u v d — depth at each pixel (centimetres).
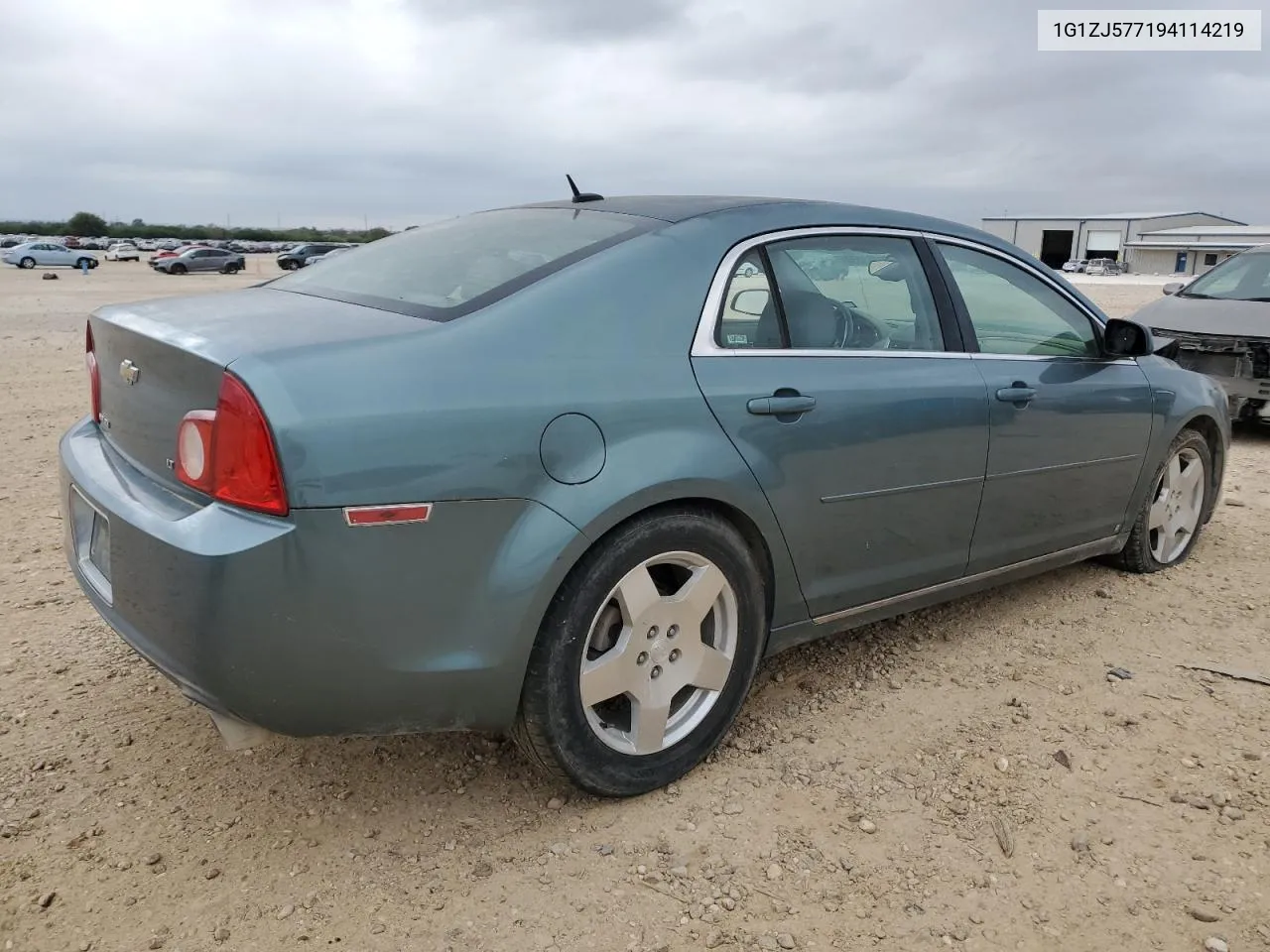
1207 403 457
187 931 224
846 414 302
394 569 224
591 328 259
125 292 3014
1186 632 399
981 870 249
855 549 317
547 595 242
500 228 321
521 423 238
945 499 338
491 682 241
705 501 274
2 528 495
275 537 212
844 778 288
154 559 224
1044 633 396
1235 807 277
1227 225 9400
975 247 366
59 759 289
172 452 239
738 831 263
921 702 336
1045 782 288
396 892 238
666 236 285
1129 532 439
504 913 232
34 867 243
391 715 236
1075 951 223
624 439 254
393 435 222
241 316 261
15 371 1091
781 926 229
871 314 327
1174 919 233
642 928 228
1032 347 378
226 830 260
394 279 294
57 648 361
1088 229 9256
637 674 269
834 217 326
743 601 288
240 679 220
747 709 329
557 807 273
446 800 275
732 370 280
